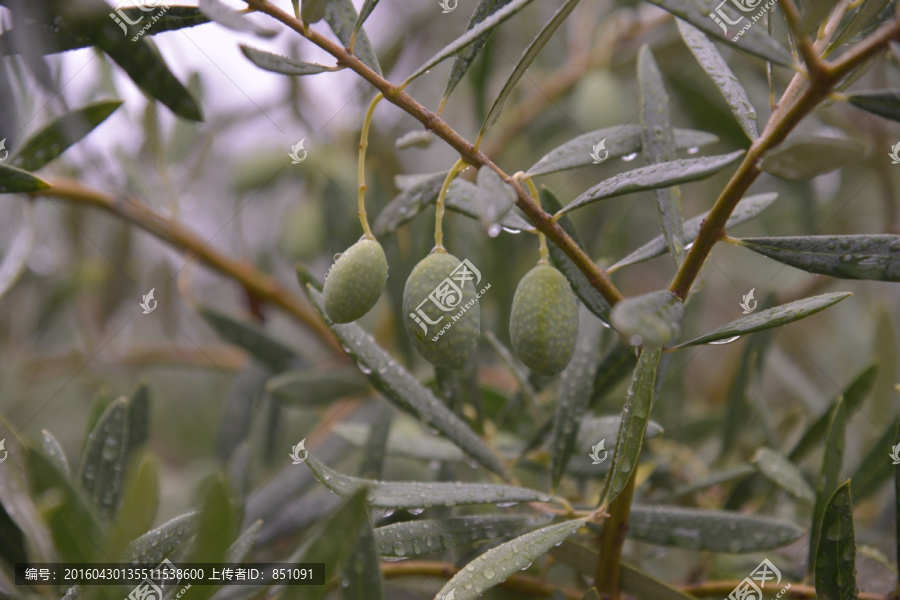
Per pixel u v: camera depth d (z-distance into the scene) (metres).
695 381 0.68
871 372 0.40
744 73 0.55
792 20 0.29
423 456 0.40
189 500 0.52
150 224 0.51
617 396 0.45
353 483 0.33
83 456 0.36
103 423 0.36
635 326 0.28
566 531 0.33
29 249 0.43
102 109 0.36
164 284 0.60
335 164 0.57
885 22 0.33
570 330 0.32
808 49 0.29
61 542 0.31
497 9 0.33
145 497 0.31
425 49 0.63
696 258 0.31
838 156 0.29
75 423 0.66
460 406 0.38
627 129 0.36
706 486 0.41
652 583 0.34
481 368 0.53
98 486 0.36
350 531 0.30
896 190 0.61
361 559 0.31
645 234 0.64
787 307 0.32
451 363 0.32
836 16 0.32
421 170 0.61
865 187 0.61
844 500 0.32
